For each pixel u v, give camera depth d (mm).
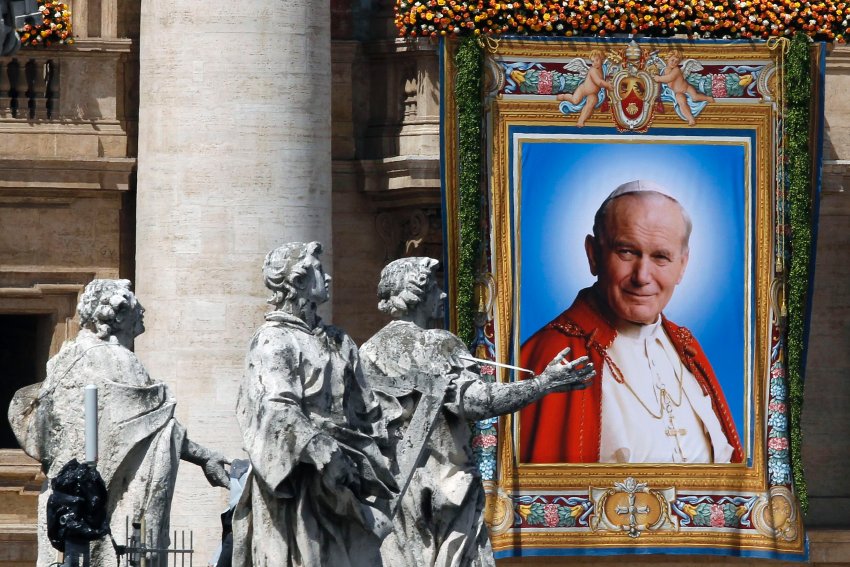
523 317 67562
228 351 62312
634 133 68188
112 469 43281
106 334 44062
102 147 72688
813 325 76625
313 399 33031
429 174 71625
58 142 72312
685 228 68375
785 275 68625
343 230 73312
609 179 68125
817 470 76375
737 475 68438
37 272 72625
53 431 43500
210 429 62031
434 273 41844
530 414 67250
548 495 67375
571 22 67812
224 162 62625
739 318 68625
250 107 62781
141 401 43594
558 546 67438
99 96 72812
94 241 73000
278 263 33438
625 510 67812
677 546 68188
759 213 68625
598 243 68000
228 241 62469
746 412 68562
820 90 68750
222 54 62688
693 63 68438
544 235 67688
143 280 63750
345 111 72938
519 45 67562
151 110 63656
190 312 62312
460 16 67312
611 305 68000
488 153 67438
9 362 73688
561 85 67750
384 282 41531
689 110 68438
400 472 36406
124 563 42781
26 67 72500
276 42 62938
